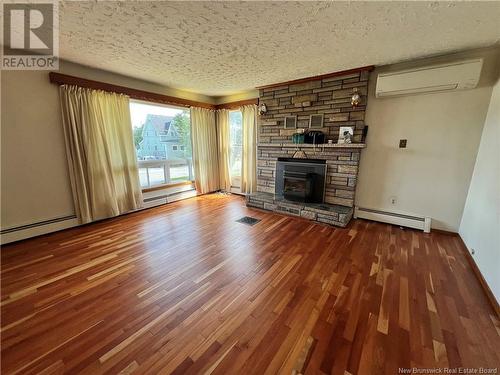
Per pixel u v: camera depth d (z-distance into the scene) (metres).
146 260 2.24
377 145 3.08
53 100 2.73
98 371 1.15
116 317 1.51
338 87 3.16
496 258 1.67
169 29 1.90
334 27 1.86
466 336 1.36
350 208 3.24
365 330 1.40
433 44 2.21
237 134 4.93
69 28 1.89
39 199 2.73
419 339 1.33
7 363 1.19
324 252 2.40
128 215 3.62
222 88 4.11
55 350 1.26
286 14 1.67
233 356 1.23
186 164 4.75
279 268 2.10
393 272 2.03
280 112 3.81
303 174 3.51
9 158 2.48
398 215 3.05
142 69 3.00
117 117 3.33
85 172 3.05
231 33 1.97
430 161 2.78
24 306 1.60
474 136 2.50
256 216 3.56
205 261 2.22
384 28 1.88
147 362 1.20
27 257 2.28
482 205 2.13
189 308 1.59
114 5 1.55
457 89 2.47
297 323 1.46
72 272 2.02
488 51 2.31
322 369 1.15
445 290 1.79
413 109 2.78
